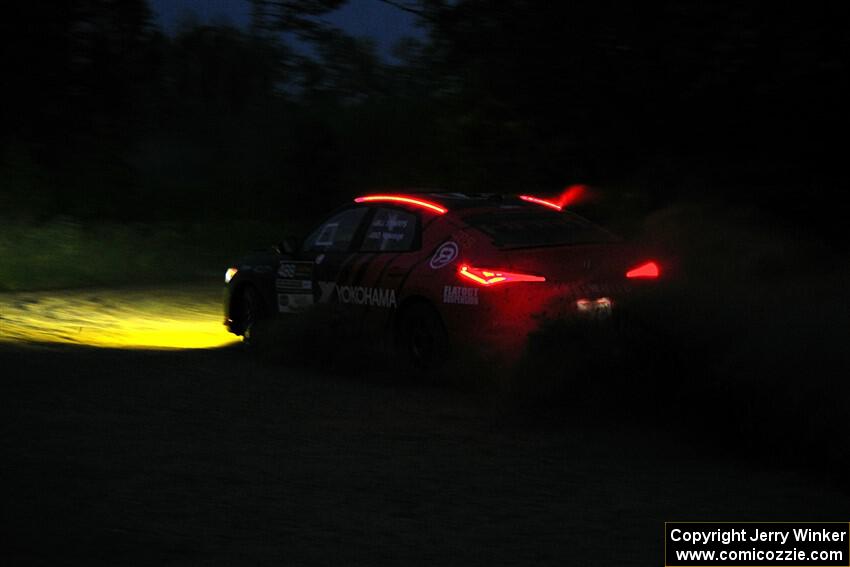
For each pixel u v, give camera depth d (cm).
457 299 886
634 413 758
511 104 1351
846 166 1190
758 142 1204
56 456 629
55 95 2219
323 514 553
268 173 2959
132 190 2473
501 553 505
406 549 505
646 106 1223
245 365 975
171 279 1780
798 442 671
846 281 1015
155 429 710
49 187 2175
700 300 769
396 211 993
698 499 599
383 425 749
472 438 719
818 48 1084
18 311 1331
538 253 876
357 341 954
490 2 1259
